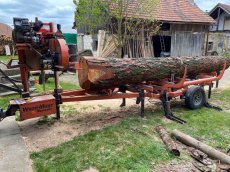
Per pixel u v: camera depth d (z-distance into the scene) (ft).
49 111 15.11
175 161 12.16
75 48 17.58
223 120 17.66
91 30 49.39
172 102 22.12
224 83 31.96
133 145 13.47
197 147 13.33
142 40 44.39
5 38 68.44
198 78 22.54
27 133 15.20
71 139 14.44
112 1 37.32
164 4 52.70
